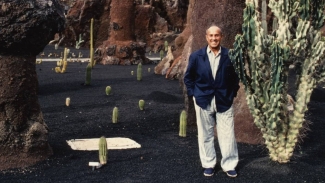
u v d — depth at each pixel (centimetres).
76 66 1900
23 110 458
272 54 403
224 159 419
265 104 424
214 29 389
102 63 2116
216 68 395
